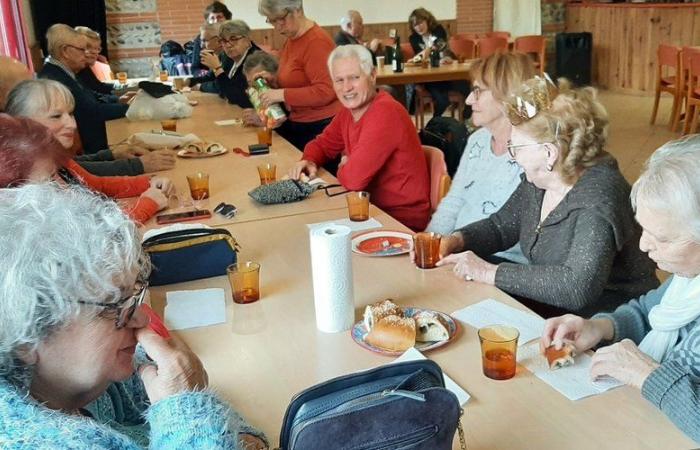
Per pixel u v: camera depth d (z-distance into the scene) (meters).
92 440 0.82
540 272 1.68
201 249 1.79
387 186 2.75
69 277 0.85
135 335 1.00
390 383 0.96
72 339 0.88
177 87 5.78
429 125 3.39
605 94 8.98
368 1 9.09
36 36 7.37
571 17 9.83
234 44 4.70
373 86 2.80
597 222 1.68
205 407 0.93
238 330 1.53
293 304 1.64
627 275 1.84
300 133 3.98
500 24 9.80
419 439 0.92
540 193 1.93
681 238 1.21
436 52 6.65
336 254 1.44
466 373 1.31
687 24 7.98
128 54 8.42
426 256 1.81
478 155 2.45
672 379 1.15
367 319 1.47
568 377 1.28
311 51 3.84
